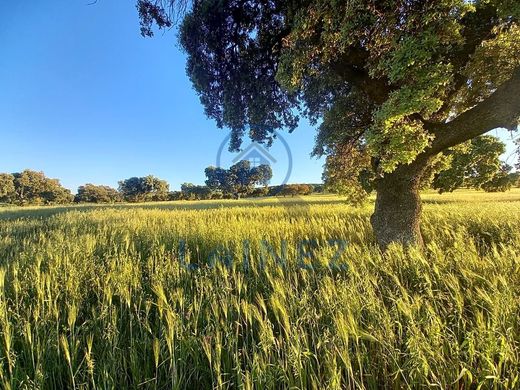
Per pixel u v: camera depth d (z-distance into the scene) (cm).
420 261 403
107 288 343
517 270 373
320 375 230
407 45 368
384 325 257
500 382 213
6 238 793
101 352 269
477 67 485
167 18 619
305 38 455
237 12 591
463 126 498
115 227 976
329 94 801
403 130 433
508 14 375
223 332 278
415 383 220
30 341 247
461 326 284
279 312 315
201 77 677
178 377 245
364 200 800
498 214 1016
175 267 439
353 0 370
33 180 8125
